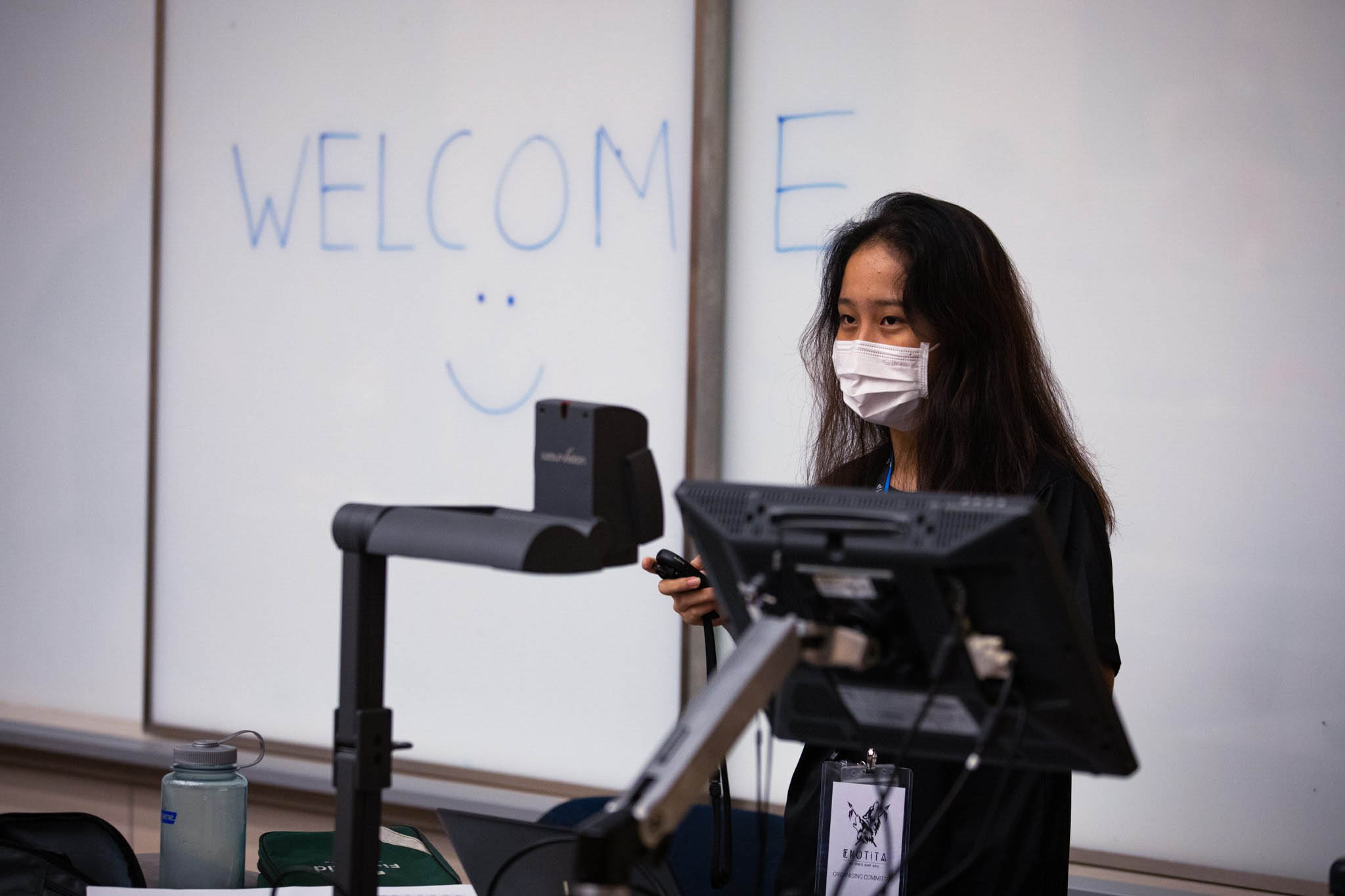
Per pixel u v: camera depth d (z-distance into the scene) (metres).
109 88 4.95
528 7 4.09
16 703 5.15
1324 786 3.11
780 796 3.70
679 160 3.84
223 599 4.70
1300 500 3.13
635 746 3.96
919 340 2.07
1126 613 3.30
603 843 1.16
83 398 5.01
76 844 2.13
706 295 3.76
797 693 1.47
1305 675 3.13
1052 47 3.35
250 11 4.61
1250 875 3.18
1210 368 3.21
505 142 4.14
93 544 5.00
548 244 4.07
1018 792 1.95
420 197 4.30
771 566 1.37
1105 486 3.31
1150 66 3.25
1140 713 3.29
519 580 4.14
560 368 4.05
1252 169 3.15
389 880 2.05
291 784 4.38
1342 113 3.06
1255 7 3.13
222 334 4.68
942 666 1.30
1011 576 1.26
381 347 4.38
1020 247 3.39
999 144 3.41
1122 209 3.28
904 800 2.01
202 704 4.74
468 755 4.23
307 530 4.54
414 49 4.30
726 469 3.80
